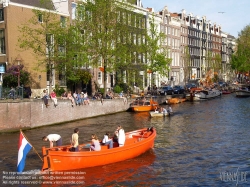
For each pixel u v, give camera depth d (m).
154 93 46.75
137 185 13.45
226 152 18.25
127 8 35.91
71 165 14.59
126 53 35.53
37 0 36.38
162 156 17.47
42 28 33.16
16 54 32.91
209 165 15.98
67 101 28.36
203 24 90.94
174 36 71.50
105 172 14.81
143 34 40.62
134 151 16.89
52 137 15.73
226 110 37.44
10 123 23.33
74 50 31.89
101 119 30.69
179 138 22.00
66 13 38.16
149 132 19.45
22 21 33.47
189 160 16.77
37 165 15.66
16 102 23.61
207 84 72.50
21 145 14.00
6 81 30.14
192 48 82.44
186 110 37.72
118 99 35.72
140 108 36.22
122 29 35.03
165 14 67.38
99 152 15.20
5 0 32.06
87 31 34.19
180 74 74.12
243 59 77.75
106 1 34.03
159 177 14.35
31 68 34.06
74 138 15.23
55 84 36.47
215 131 24.42
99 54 34.31
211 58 84.69
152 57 44.78
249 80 89.00
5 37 32.53
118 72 37.94
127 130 24.95
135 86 45.84
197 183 13.68
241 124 27.45
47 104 26.11
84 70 38.22
